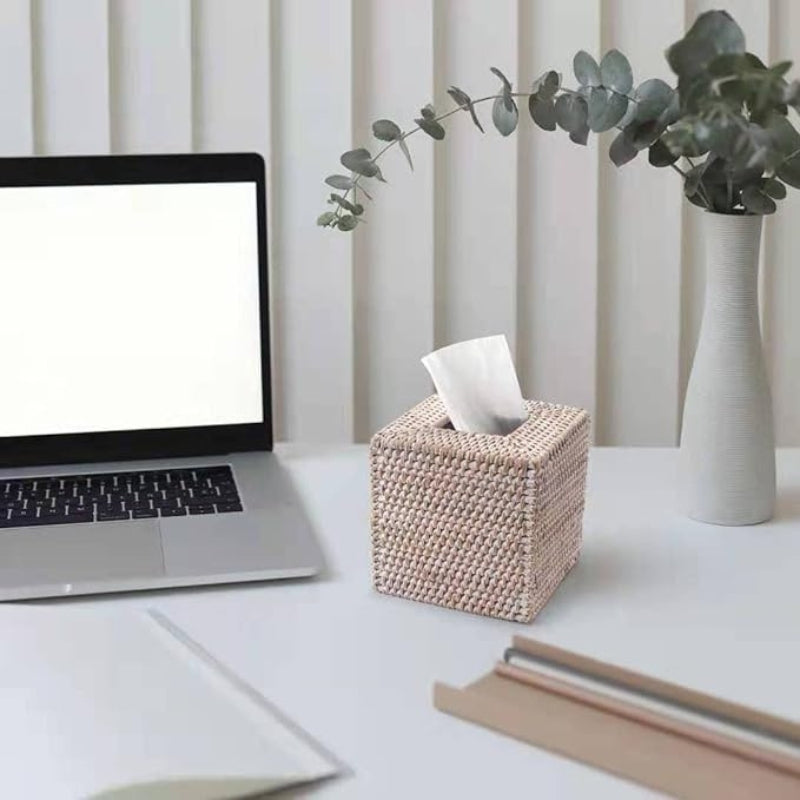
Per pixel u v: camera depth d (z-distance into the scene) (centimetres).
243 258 156
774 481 141
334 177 142
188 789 90
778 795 90
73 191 153
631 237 205
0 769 92
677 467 145
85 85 196
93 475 151
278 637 116
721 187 133
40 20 194
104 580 124
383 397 209
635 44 199
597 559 132
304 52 198
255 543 132
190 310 156
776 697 106
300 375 206
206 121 199
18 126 195
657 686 102
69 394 154
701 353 139
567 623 119
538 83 132
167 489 146
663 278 205
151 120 198
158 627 116
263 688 107
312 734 101
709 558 132
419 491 121
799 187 128
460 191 202
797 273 206
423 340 205
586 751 97
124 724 97
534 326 207
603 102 128
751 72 109
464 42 199
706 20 113
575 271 204
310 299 204
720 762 94
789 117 201
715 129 108
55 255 153
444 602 122
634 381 209
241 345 157
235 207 156
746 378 138
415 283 204
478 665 112
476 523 118
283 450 165
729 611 121
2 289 152
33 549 130
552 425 125
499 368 130
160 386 156
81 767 91
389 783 95
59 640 110
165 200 155
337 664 112
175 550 130
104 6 193
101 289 154
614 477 155
